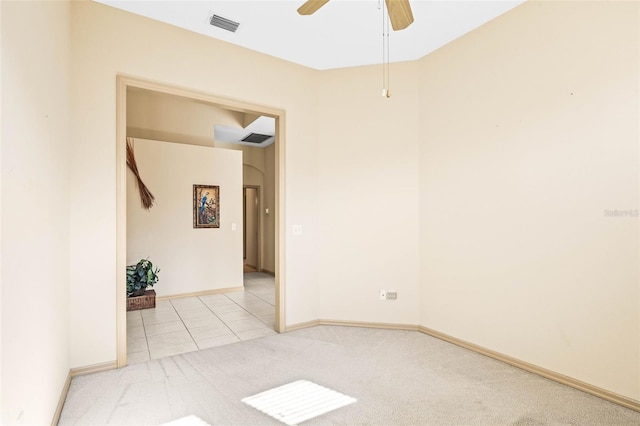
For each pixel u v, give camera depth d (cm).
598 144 227
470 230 310
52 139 196
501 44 284
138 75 279
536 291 261
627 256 214
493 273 291
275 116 360
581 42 235
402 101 365
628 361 214
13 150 129
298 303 367
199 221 534
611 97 221
